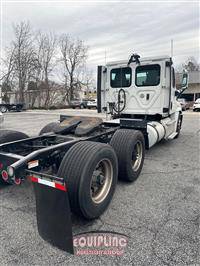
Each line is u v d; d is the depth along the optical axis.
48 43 38.78
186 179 3.83
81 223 2.49
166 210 2.76
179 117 7.54
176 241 2.16
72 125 4.02
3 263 1.89
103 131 4.13
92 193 2.60
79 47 45.16
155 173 4.13
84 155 2.41
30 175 2.20
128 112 5.71
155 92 5.31
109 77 5.89
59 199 2.00
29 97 37.38
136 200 3.04
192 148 6.21
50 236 2.10
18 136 3.65
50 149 2.73
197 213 2.69
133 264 1.88
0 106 24.56
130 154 3.48
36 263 1.89
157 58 5.16
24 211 2.75
